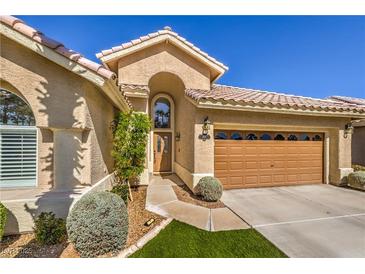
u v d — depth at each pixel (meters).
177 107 16.14
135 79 12.11
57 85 6.21
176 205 8.31
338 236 5.96
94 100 7.43
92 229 4.55
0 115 6.91
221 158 11.26
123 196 8.16
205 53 12.63
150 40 11.88
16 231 5.67
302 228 6.46
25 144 7.09
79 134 6.57
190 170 11.32
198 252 5.00
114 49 11.55
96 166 7.65
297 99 14.16
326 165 13.10
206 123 10.39
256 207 8.41
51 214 5.57
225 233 6.00
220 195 9.09
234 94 12.66
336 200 9.53
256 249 5.18
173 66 12.65
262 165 11.98
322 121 12.45
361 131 18.08
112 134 10.62
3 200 5.69
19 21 5.67
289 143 12.55
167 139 17.08
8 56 5.95
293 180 12.55
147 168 12.33
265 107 10.59
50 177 6.77
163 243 5.32
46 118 6.12
